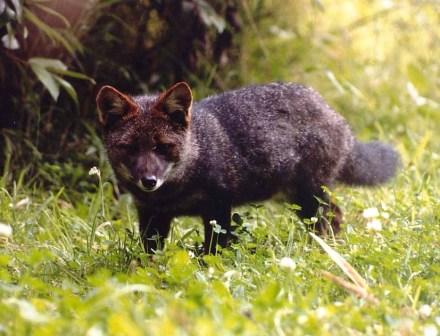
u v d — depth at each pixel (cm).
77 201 1021
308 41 1296
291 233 780
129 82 1116
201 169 822
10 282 667
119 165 809
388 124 1266
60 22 1024
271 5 1255
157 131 796
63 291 606
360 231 845
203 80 1166
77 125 1084
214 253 823
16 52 1015
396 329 555
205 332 484
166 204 829
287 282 639
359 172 973
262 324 543
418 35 1384
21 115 1045
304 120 903
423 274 693
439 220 833
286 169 897
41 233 844
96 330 495
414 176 1071
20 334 510
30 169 1034
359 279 659
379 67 1356
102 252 785
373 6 1424
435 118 1284
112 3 1082
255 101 891
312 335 533
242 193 874
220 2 1138
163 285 677
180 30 1122
